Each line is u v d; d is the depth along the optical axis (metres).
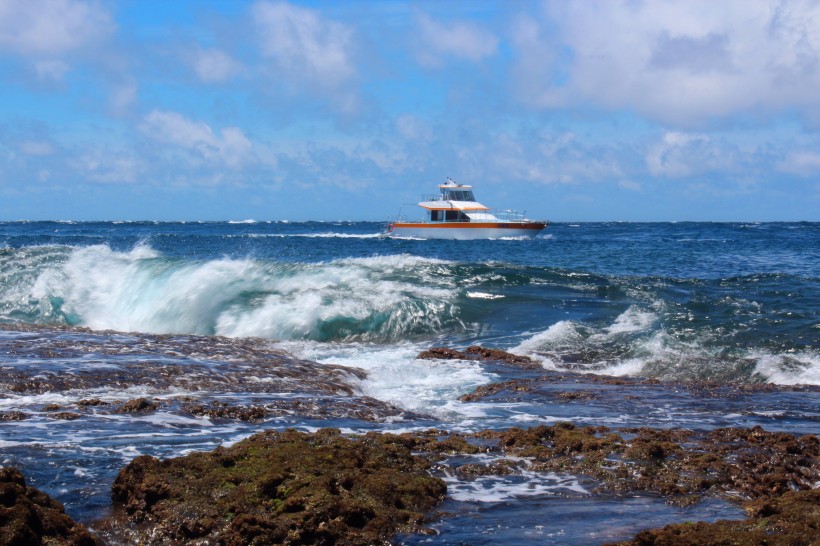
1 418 9.57
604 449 8.55
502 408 11.67
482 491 7.32
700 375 15.14
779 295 22.58
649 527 6.33
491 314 21.17
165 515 6.28
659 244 62.38
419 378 14.27
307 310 20.42
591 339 17.89
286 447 7.45
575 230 119.31
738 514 6.64
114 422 9.55
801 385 13.67
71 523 5.82
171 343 15.62
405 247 57.69
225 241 67.81
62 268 24.19
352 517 6.22
